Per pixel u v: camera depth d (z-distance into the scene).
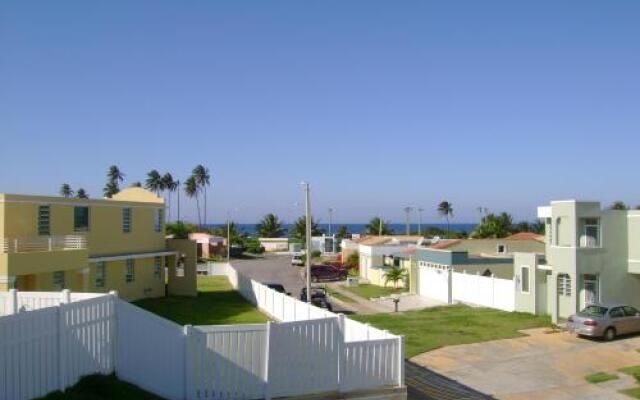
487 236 84.69
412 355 24.11
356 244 80.00
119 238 36.84
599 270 30.77
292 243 110.88
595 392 19.73
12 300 16.91
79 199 33.34
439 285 43.03
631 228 31.34
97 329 13.90
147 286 39.56
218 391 13.70
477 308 37.09
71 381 12.90
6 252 27.72
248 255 99.88
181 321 29.77
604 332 26.72
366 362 15.16
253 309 34.50
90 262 33.44
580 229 31.38
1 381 10.98
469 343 26.36
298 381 14.38
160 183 139.25
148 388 13.99
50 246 29.31
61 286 30.28
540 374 21.72
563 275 31.30
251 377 14.01
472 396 18.92
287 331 14.29
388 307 40.72
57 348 12.48
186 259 42.25
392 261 61.59
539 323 30.97
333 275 62.19
